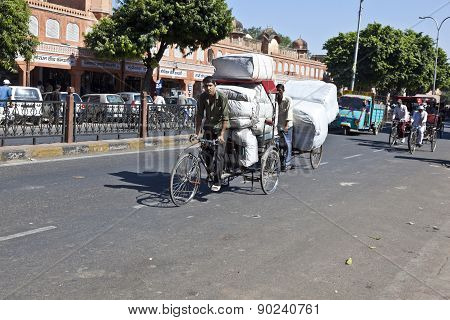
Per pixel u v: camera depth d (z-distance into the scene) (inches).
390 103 1809.8
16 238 218.5
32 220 247.8
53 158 462.0
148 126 641.6
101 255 202.5
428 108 1022.4
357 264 208.1
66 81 1254.3
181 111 701.9
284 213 289.7
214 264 198.5
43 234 226.2
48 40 1133.7
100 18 1264.8
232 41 1716.3
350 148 710.5
